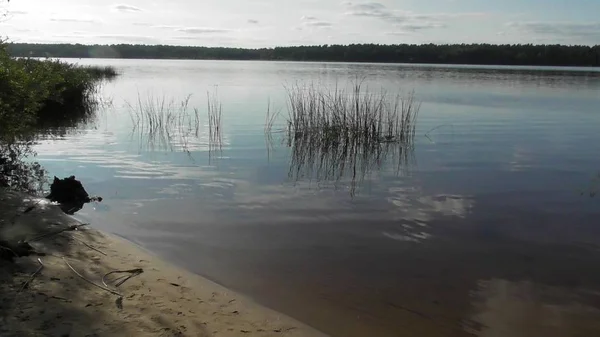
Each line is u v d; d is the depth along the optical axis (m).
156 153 12.41
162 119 17.88
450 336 4.46
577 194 9.06
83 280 4.86
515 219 7.69
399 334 4.46
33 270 4.91
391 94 26.19
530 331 4.58
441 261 6.08
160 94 27.48
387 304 5.01
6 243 5.24
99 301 4.44
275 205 8.23
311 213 7.85
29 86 10.79
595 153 12.90
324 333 4.39
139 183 9.49
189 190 9.06
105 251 5.80
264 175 10.38
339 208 8.13
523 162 11.79
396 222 7.48
